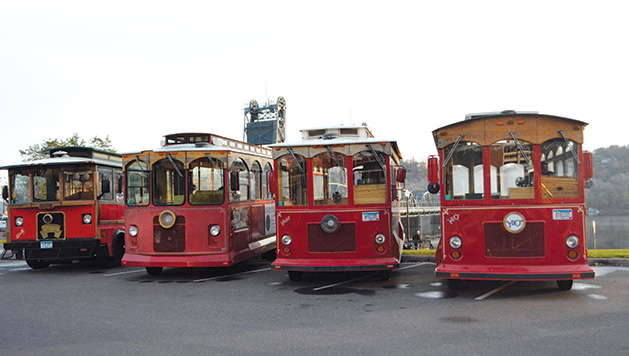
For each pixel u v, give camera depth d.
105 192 12.57
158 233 11.12
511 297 8.11
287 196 10.01
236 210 11.56
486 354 5.28
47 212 12.91
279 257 10.01
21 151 25.53
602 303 7.52
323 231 9.77
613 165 166.12
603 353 5.22
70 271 12.88
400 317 7.00
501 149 8.31
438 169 8.58
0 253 17.05
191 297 8.90
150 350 5.72
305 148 9.98
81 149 13.45
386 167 9.72
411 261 12.77
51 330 6.71
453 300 8.02
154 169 11.25
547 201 8.09
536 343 5.61
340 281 10.19
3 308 8.25
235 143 12.42
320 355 5.40
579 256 7.99
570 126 8.20
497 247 8.23
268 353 5.52
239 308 7.88
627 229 94.75
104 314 7.64
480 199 8.34
